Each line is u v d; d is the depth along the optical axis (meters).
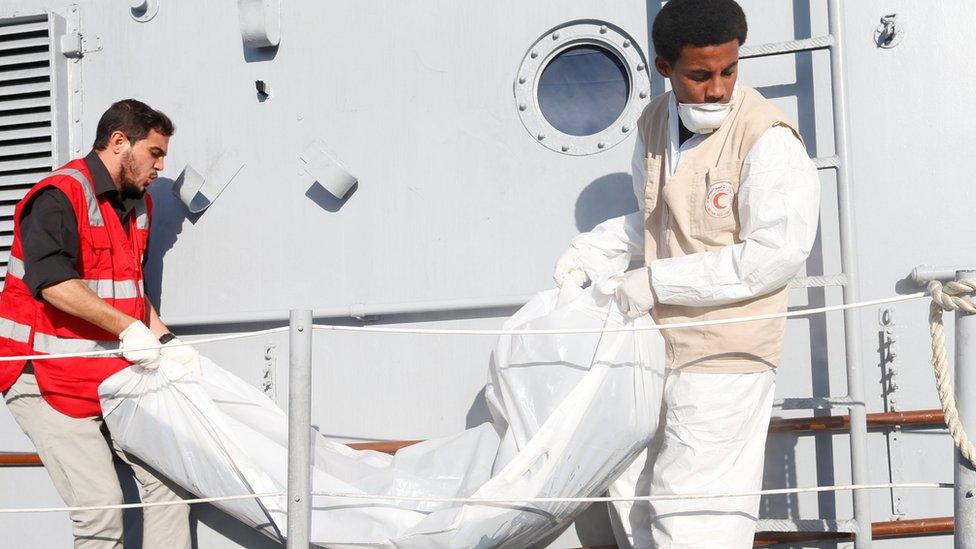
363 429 3.03
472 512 2.27
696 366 2.30
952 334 2.78
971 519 1.86
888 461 2.76
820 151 2.86
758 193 2.18
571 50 3.05
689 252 2.34
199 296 3.18
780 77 2.90
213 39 3.21
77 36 3.27
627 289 2.30
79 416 2.65
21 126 3.35
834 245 2.83
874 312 2.81
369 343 3.04
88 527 2.63
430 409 2.99
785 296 2.31
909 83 2.85
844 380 2.79
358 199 3.10
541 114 3.03
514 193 3.01
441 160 3.06
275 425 2.62
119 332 2.55
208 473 2.53
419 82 3.08
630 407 2.28
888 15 2.85
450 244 3.04
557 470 2.28
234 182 3.18
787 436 2.79
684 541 2.25
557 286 2.74
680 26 2.17
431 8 3.09
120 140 2.74
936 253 2.80
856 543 2.59
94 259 2.68
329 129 3.13
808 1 2.88
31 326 2.64
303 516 2.11
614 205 2.96
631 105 2.97
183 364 2.63
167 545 2.75
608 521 2.79
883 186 2.84
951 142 2.82
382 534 2.34
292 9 3.17
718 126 2.32
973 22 2.84
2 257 3.30
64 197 2.58
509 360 2.44
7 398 2.68
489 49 3.05
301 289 3.12
